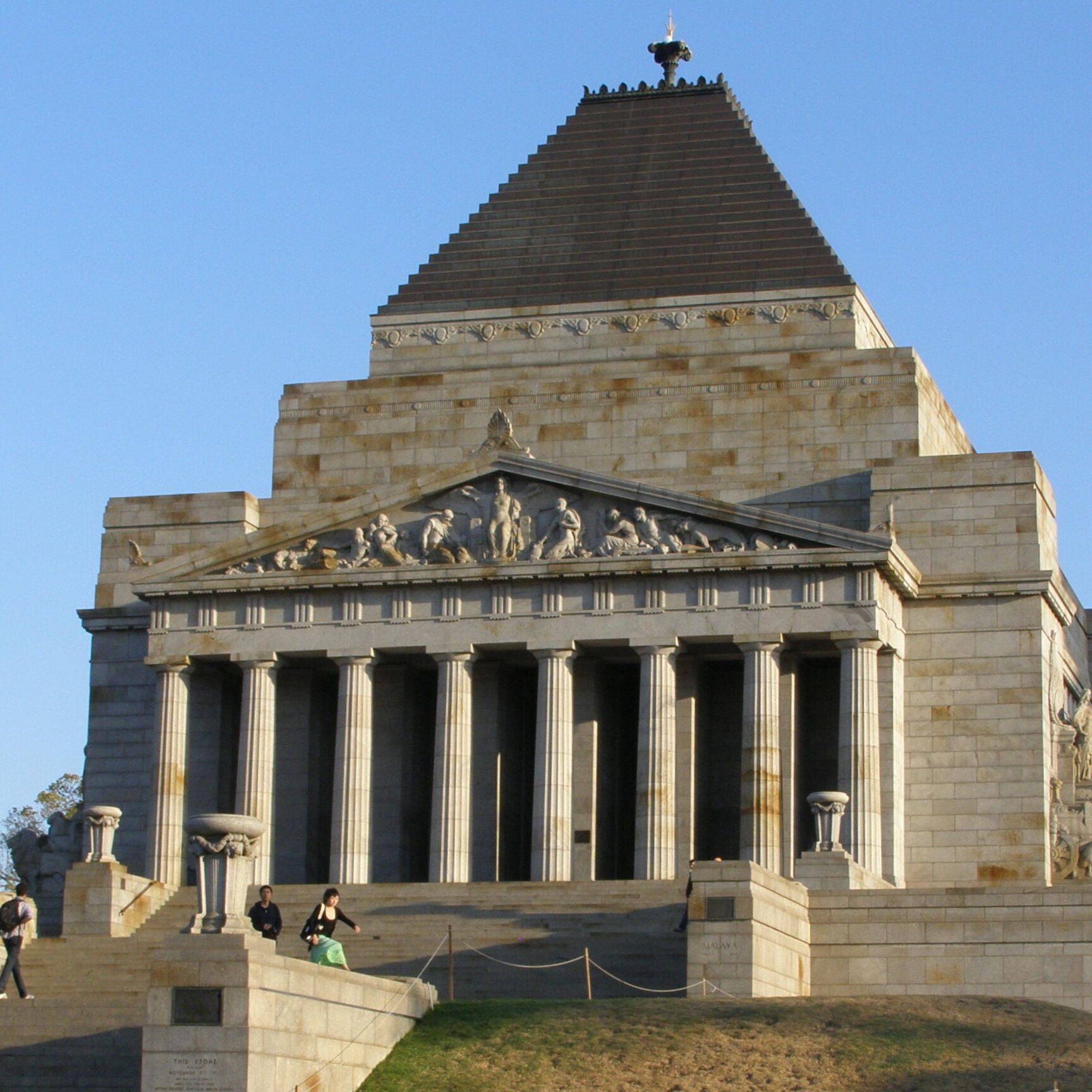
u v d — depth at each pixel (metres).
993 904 87.56
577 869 112.00
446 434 123.31
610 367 123.62
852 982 88.25
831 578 108.38
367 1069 71.50
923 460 115.50
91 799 120.88
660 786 108.06
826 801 96.38
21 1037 78.06
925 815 111.75
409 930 95.75
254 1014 65.94
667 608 109.75
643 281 126.69
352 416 124.94
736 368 120.50
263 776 113.12
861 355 119.00
